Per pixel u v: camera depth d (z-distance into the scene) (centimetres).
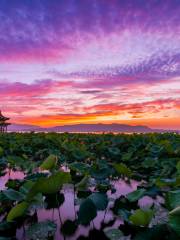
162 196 404
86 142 1109
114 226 303
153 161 577
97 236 279
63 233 286
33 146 989
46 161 409
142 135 1148
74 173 526
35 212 352
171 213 200
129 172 446
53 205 382
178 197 240
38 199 319
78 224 308
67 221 320
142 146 870
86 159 734
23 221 319
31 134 1352
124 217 278
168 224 209
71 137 1164
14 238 273
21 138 1116
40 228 292
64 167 688
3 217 330
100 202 293
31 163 571
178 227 191
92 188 461
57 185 282
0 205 361
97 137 1181
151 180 474
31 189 274
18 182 416
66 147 767
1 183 524
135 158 671
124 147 945
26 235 279
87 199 287
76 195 424
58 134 1329
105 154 849
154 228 220
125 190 459
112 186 459
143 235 215
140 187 445
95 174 460
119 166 444
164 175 475
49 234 281
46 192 286
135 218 250
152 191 381
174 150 711
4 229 283
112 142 986
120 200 391
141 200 390
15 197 318
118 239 264
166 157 674
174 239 200
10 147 868
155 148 735
